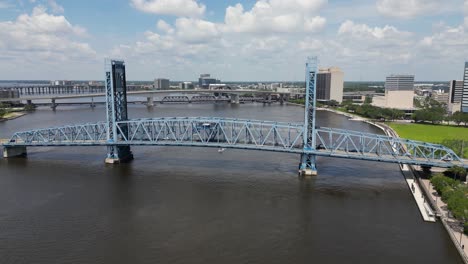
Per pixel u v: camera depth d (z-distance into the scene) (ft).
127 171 440.04
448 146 529.86
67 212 314.14
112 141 474.90
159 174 426.92
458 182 342.03
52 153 541.34
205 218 302.45
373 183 395.34
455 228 277.03
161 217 304.30
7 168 454.40
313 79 408.87
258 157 515.50
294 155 529.04
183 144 450.71
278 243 262.47
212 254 247.29
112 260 240.12
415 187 371.56
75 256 244.63
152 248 254.47
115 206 327.47
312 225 290.97
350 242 264.11
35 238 268.62
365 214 312.09
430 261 239.71
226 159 502.79
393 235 274.36
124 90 497.87
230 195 356.38
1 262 237.25
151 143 460.14
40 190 370.32
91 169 449.48
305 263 237.45
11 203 334.85
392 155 416.87
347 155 405.59
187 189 372.79
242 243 262.06
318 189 375.25
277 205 330.95
